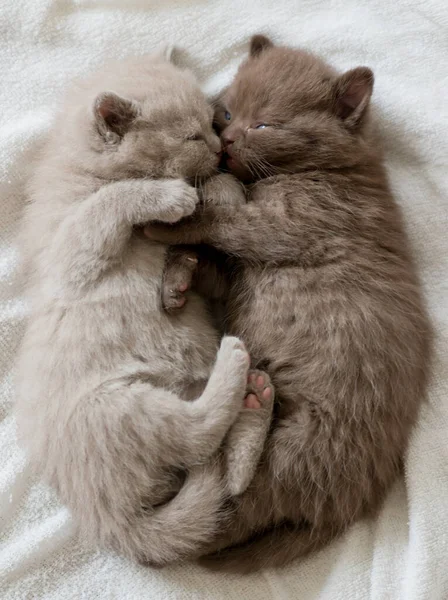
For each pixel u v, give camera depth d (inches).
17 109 11.8
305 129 10.5
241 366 9.6
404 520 10.3
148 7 12.0
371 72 10.5
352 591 9.9
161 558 9.4
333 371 9.7
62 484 9.7
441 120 11.5
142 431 9.2
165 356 10.0
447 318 11.1
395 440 10.0
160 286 10.2
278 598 9.9
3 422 11.2
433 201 11.6
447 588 9.8
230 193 10.5
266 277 10.3
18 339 11.4
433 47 11.8
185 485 9.5
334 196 10.3
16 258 11.6
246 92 10.9
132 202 9.7
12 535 10.6
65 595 10.1
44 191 10.4
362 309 9.9
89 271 9.7
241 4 12.1
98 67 11.8
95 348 9.6
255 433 9.5
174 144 10.1
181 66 12.0
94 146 10.0
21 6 11.8
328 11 12.0
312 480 9.6
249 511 9.6
